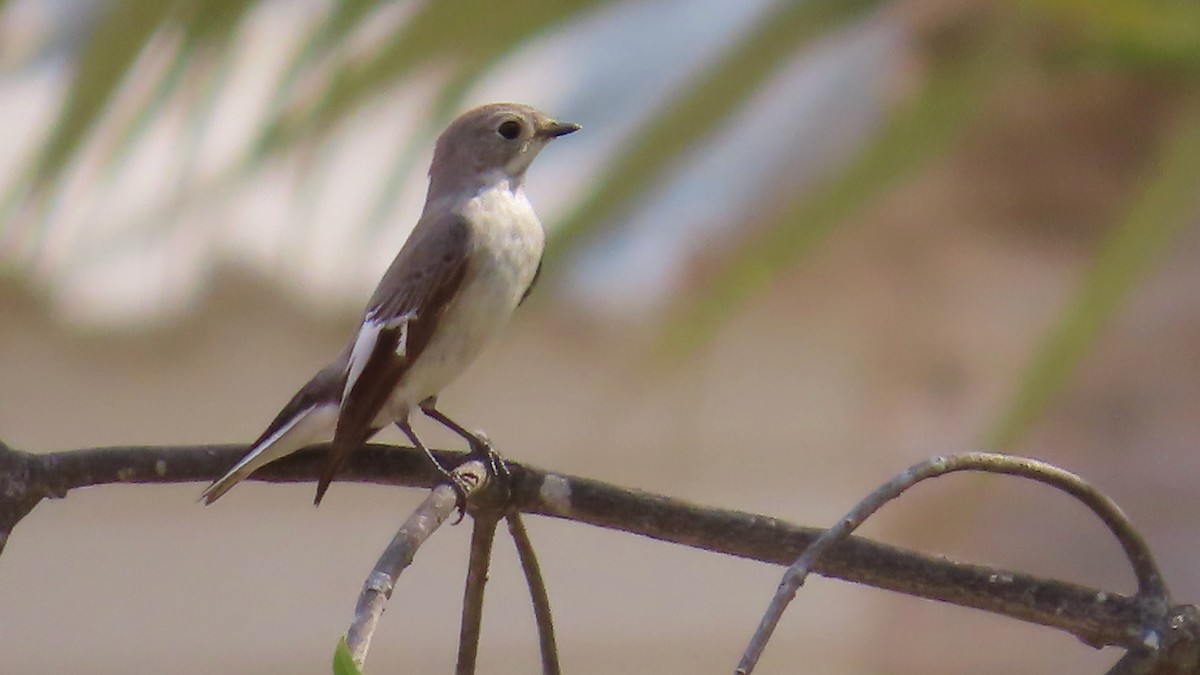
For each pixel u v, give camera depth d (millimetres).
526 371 15703
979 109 5637
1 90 5941
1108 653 12242
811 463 15789
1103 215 11078
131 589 16125
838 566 5023
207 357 15258
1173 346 10641
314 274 11273
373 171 6453
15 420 15672
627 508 5117
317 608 16234
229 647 16062
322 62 5824
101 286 13828
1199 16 5254
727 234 6520
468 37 5746
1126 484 11281
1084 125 10773
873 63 6648
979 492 11648
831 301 14109
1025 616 5012
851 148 5902
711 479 15773
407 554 4578
